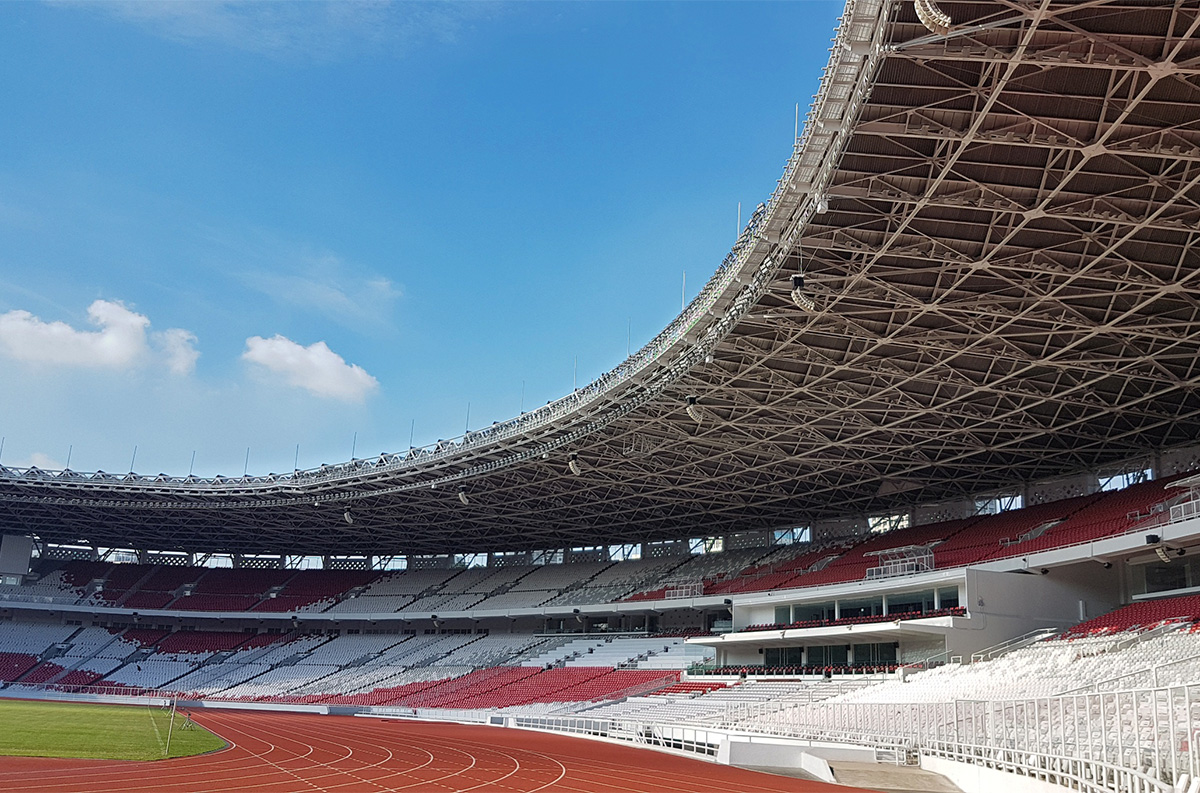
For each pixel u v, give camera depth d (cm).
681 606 6925
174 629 9731
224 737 4250
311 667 8750
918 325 3900
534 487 7019
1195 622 3522
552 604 8138
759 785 2800
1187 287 3256
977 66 2461
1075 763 2050
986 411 4803
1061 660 3662
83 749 3253
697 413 4603
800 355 4253
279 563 10300
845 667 5259
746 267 3656
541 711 6284
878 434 5334
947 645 4469
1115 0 2153
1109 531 4653
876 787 2738
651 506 7331
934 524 6412
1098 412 4656
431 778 2752
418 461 6762
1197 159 2572
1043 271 3247
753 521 7588
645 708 5547
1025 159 2772
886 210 3094
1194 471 4872
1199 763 1523
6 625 9394
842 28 2472
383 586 9638
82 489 8012
